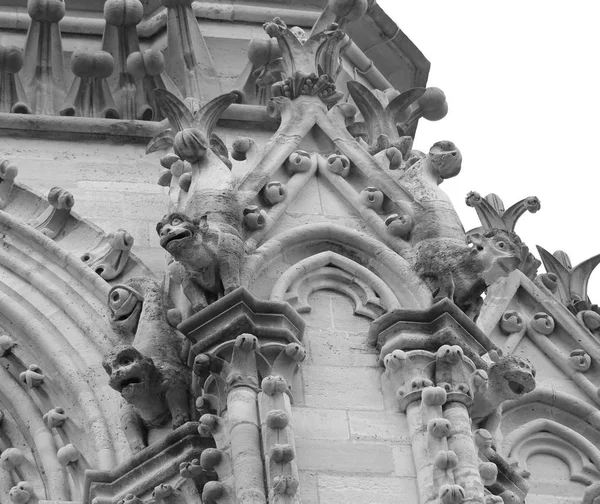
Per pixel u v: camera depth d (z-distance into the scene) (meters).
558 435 30.97
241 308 27.52
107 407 28.88
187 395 28.09
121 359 28.02
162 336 28.59
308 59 32.56
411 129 34.44
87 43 37.03
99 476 27.38
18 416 29.73
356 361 27.97
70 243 31.80
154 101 35.50
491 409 28.06
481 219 34.22
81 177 33.44
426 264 28.88
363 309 28.73
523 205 34.22
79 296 30.58
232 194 29.55
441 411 27.05
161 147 33.41
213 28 37.62
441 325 27.92
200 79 36.25
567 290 33.44
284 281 28.78
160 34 37.38
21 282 31.00
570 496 30.30
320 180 30.75
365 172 30.72
